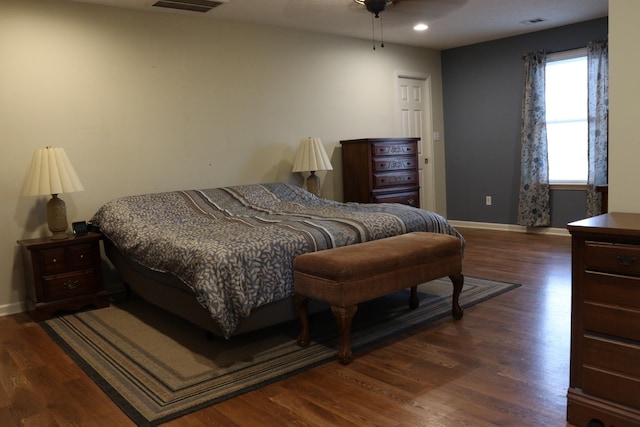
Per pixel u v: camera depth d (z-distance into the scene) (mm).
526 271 4234
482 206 6508
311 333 3033
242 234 2990
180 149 4480
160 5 4082
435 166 6723
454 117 6668
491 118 6273
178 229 3365
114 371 2604
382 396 2207
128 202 3875
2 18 3596
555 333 2844
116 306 3805
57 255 3564
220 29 4668
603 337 1804
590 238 1799
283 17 4680
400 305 3488
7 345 3059
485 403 2100
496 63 6133
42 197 3826
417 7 4527
